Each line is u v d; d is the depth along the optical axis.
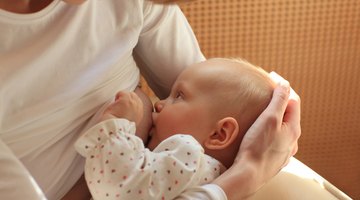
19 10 0.73
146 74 1.10
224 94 0.91
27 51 0.73
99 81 0.83
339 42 1.52
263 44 1.47
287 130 0.89
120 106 0.82
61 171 0.80
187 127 0.91
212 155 0.90
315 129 1.65
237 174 0.81
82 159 0.84
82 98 0.82
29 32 0.73
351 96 1.62
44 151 0.78
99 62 0.83
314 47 1.51
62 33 0.76
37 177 0.77
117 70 0.87
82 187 0.85
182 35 1.02
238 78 0.93
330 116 1.64
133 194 0.74
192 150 0.80
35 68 0.73
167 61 1.02
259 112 0.91
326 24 1.48
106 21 0.85
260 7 1.41
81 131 0.83
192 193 0.76
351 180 1.77
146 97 0.97
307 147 1.68
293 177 0.97
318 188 0.96
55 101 0.77
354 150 1.71
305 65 1.53
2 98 0.70
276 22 1.44
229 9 1.39
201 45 1.43
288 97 0.92
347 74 1.58
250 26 1.43
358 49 1.54
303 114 1.62
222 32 1.42
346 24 1.50
